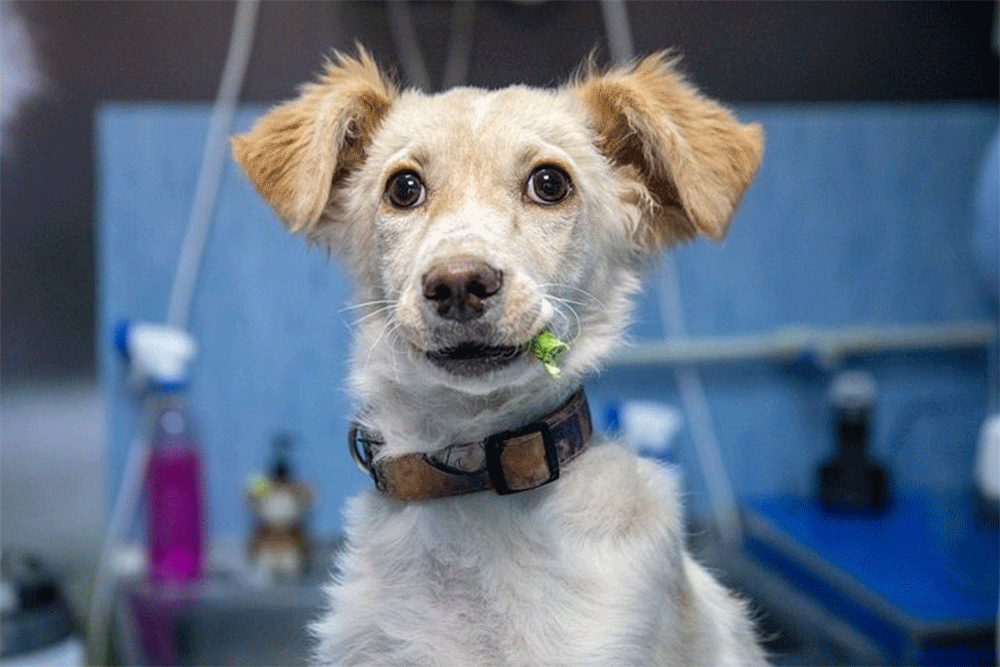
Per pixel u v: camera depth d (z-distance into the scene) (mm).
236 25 1892
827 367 2088
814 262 2096
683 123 1073
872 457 2139
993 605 1641
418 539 1023
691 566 1207
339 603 1063
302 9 1908
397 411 1040
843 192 2096
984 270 1617
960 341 2105
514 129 1027
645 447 1917
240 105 1906
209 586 1851
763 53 2047
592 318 1056
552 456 993
